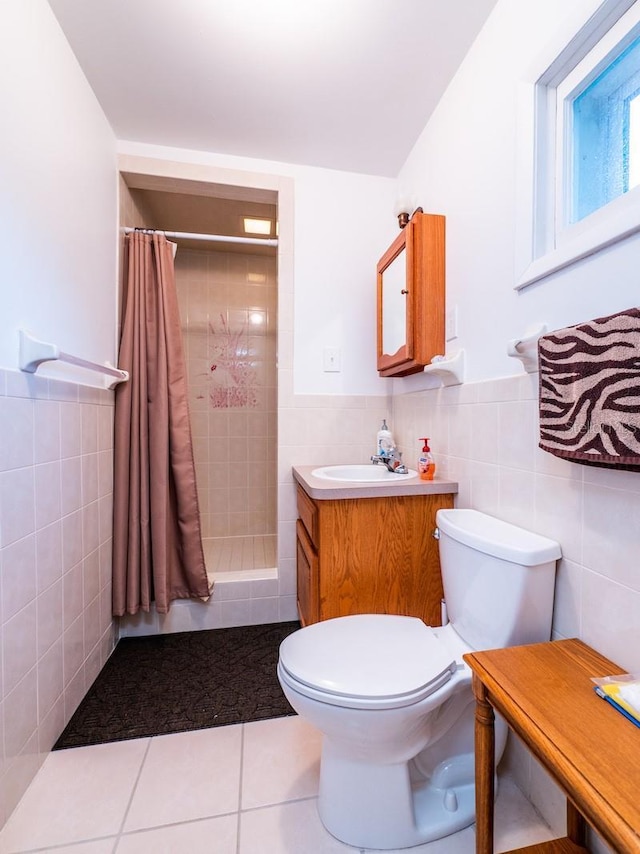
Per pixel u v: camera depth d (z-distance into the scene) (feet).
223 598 6.05
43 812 3.18
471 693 3.12
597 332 2.37
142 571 5.62
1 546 3.01
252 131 5.42
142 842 2.97
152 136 5.52
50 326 3.77
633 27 2.49
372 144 5.69
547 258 3.02
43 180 3.63
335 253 6.37
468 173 4.19
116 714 4.24
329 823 3.04
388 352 5.60
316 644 3.18
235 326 9.44
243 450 9.57
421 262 4.67
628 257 2.41
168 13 3.75
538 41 3.12
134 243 5.69
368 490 4.19
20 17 3.25
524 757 3.34
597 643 2.62
